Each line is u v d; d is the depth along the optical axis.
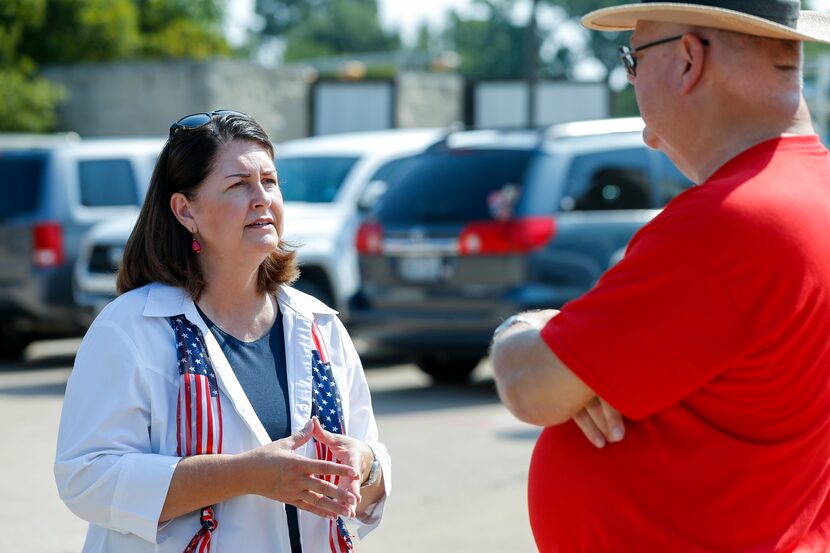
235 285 2.92
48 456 7.42
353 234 10.88
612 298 2.40
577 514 2.57
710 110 2.50
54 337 13.33
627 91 52.97
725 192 2.37
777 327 2.34
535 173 8.76
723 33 2.47
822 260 2.37
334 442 2.76
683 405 2.44
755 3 2.45
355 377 3.08
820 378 2.43
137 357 2.74
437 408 8.88
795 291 2.34
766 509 2.44
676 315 2.35
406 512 6.07
